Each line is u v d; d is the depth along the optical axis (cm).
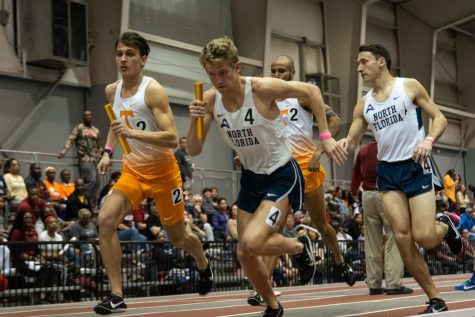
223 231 1434
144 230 1237
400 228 522
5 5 1514
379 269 901
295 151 673
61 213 1256
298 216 1343
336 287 1164
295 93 469
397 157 532
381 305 675
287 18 2369
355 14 2458
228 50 438
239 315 587
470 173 3141
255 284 473
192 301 860
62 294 964
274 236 458
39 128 1588
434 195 522
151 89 592
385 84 550
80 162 1414
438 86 2978
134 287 1045
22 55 1535
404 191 525
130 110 598
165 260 1093
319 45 2486
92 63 1678
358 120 573
